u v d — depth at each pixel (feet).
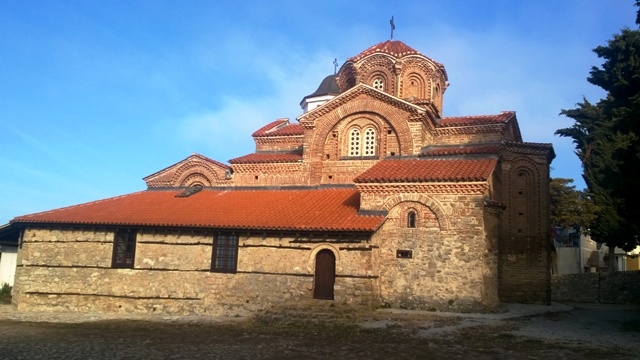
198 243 85.76
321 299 78.74
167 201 99.40
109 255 87.86
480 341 56.34
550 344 55.36
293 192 98.58
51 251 89.76
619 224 100.32
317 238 80.23
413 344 55.11
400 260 79.56
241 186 105.91
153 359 49.16
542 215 99.04
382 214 81.05
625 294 115.44
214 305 83.05
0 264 105.19
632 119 66.44
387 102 96.73
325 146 100.68
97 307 86.48
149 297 85.46
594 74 79.61
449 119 105.29
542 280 97.50
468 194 77.77
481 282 75.05
